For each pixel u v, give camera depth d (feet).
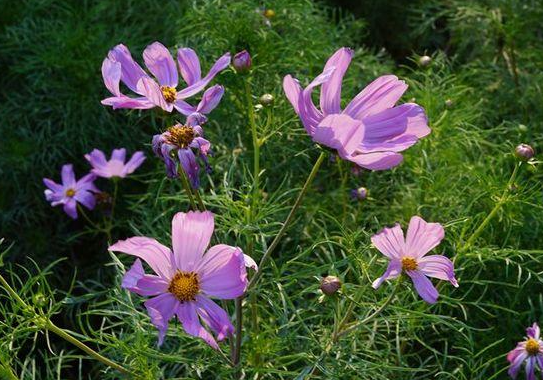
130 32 3.43
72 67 3.30
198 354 2.42
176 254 1.74
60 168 3.36
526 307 2.61
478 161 2.84
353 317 2.34
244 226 2.11
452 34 3.87
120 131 3.32
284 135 2.88
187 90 1.89
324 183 3.03
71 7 3.46
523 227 2.62
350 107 1.76
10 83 3.53
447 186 2.74
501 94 3.31
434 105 2.85
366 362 2.07
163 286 1.74
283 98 2.87
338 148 1.65
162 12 3.54
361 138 1.62
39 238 3.19
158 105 1.82
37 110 3.26
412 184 2.82
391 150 1.72
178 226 1.73
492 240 2.61
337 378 2.05
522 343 2.15
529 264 2.62
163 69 1.95
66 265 3.19
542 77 3.24
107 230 2.92
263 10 3.07
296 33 3.19
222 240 2.53
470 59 3.66
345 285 2.14
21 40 3.50
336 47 3.33
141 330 2.07
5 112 3.34
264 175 2.92
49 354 2.94
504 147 2.98
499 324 2.55
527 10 3.35
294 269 2.64
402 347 2.43
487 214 2.63
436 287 2.33
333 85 1.75
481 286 2.60
